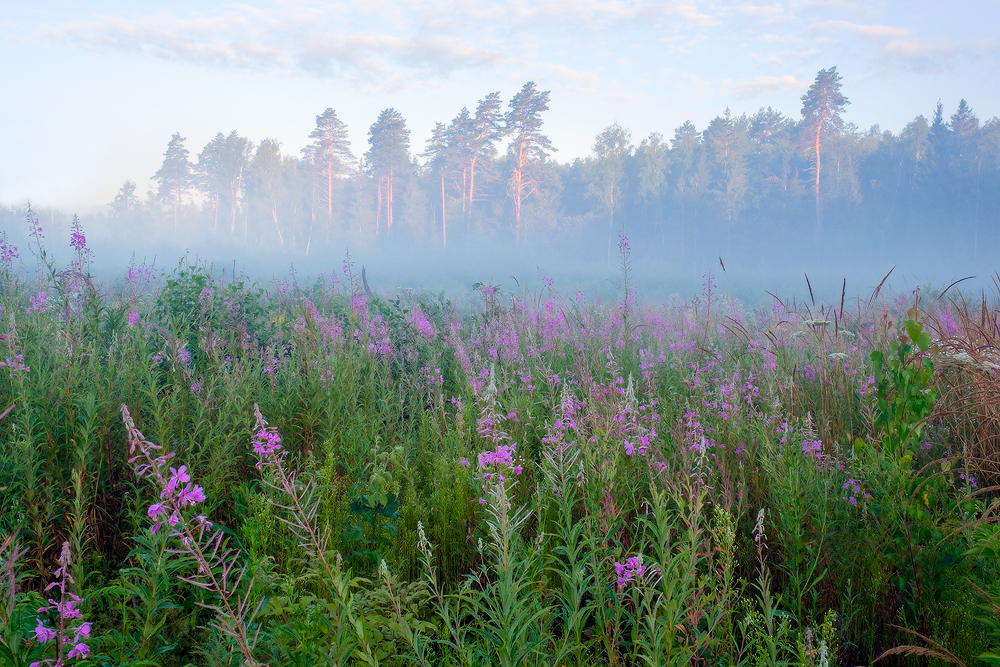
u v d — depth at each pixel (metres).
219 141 97.38
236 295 8.12
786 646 2.54
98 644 2.40
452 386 7.19
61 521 3.58
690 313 12.20
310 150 83.44
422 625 2.51
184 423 4.46
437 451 5.16
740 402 5.14
